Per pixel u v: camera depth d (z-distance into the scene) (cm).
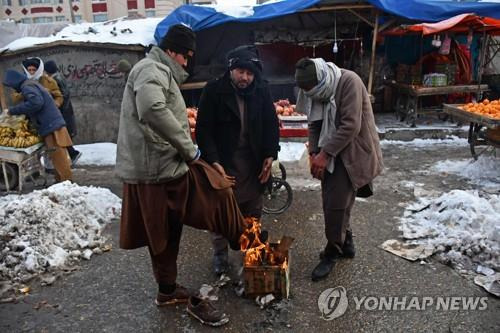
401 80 984
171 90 263
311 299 324
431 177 623
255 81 331
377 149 337
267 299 316
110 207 503
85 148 857
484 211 421
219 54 1008
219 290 338
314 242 422
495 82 1032
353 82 313
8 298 334
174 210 272
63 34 928
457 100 1009
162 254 296
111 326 300
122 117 268
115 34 895
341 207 330
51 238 406
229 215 286
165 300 317
